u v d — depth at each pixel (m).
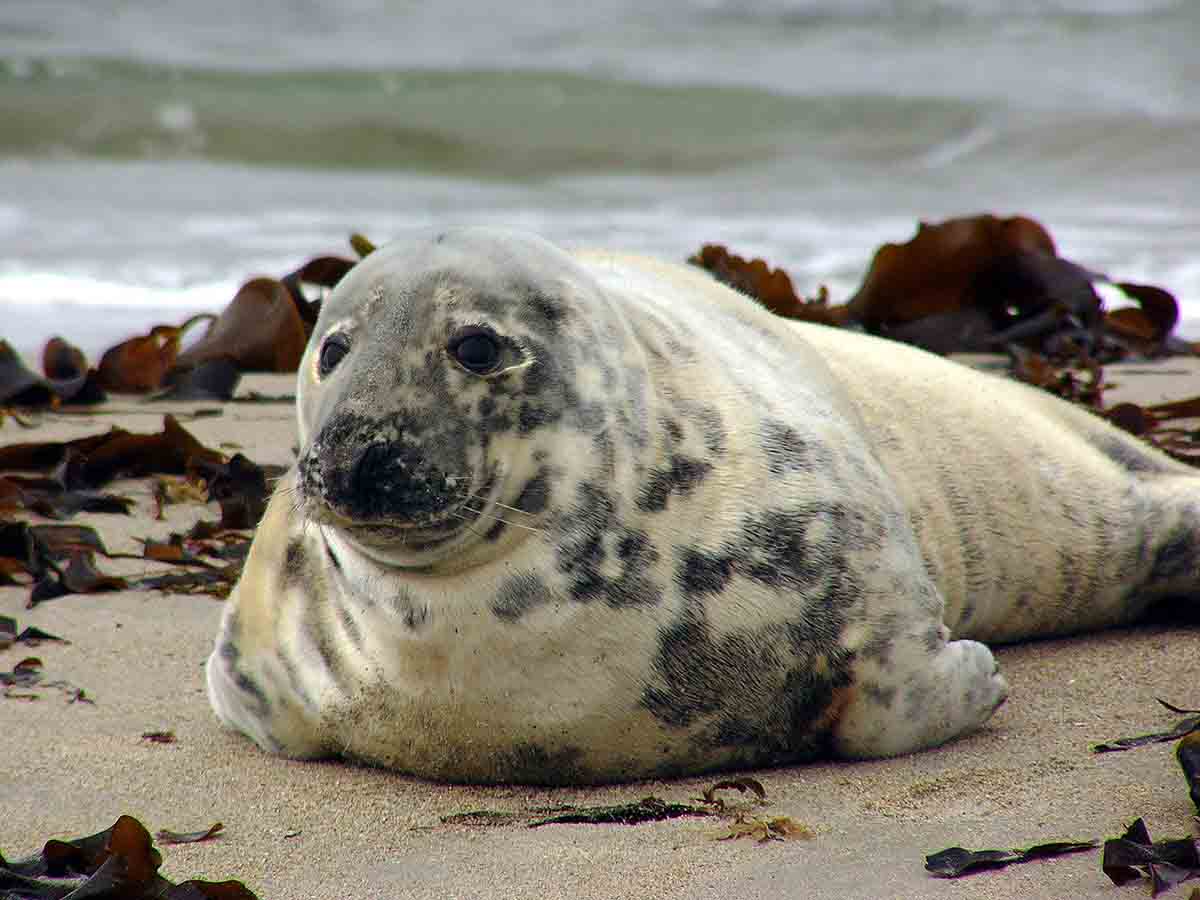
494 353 12.35
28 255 47.72
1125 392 31.11
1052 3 112.62
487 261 12.78
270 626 14.68
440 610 12.77
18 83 79.44
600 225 55.66
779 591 13.39
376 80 85.06
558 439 12.53
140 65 85.12
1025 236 35.50
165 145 76.50
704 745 13.62
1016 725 14.61
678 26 108.56
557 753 13.46
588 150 78.31
